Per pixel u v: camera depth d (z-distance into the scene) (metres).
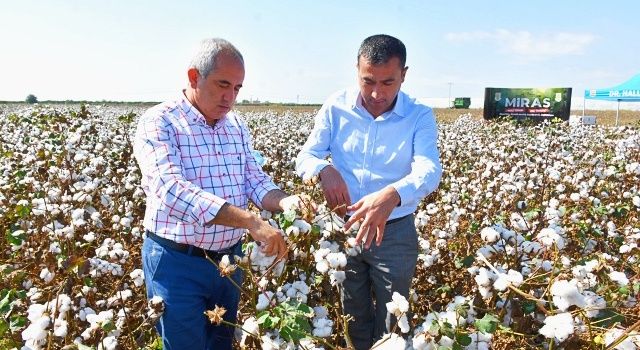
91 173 4.83
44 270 2.76
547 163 6.80
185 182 2.20
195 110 2.36
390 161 2.73
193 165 2.36
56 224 3.57
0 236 3.93
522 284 2.22
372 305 3.03
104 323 2.24
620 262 3.44
